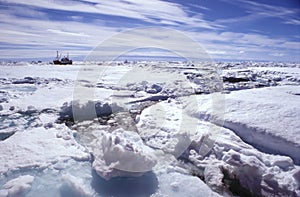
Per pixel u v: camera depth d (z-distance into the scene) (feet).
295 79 45.37
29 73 51.37
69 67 73.77
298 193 8.90
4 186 9.17
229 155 11.14
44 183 9.75
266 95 20.58
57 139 13.83
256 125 13.09
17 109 21.01
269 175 9.61
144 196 9.32
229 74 53.42
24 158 11.41
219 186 10.15
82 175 10.52
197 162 12.10
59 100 24.75
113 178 10.36
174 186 9.96
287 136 11.63
